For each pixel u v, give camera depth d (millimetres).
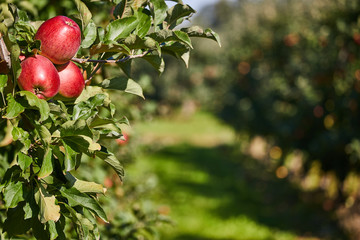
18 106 1201
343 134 8547
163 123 29984
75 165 1293
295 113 10227
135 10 1441
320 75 8992
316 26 9336
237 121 15930
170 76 30484
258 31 13633
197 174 15719
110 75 2281
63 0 1947
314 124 9555
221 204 11727
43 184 1326
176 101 31203
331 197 10164
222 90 17609
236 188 13594
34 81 1216
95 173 3256
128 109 3992
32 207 1290
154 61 1459
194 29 1404
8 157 1355
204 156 19641
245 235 9203
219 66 18609
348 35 8500
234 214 10742
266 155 15891
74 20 1416
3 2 1303
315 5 9242
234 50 15180
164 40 1396
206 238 8977
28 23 1324
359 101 8484
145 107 4762
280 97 12055
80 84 1347
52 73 1243
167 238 8789
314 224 9570
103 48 1367
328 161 9258
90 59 1437
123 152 4223
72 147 1265
